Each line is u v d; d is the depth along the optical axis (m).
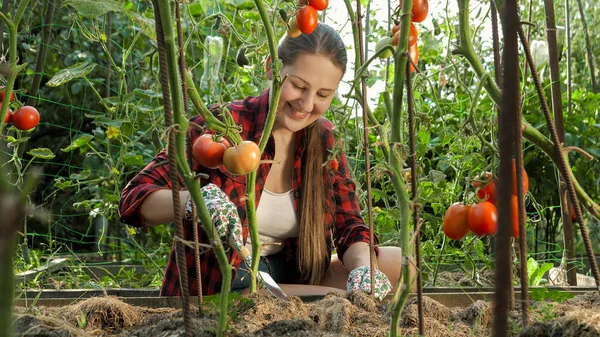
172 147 1.28
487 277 3.38
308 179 2.63
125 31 5.48
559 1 7.03
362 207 3.64
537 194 4.73
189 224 2.44
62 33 5.95
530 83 4.61
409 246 1.26
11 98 2.08
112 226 5.25
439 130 3.54
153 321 1.68
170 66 1.27
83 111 6.41
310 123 2.51
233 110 2.55
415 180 1.35
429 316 1.78
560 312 1.73
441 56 3.93
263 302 1.70
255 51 3.13
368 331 1.63
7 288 0.56
